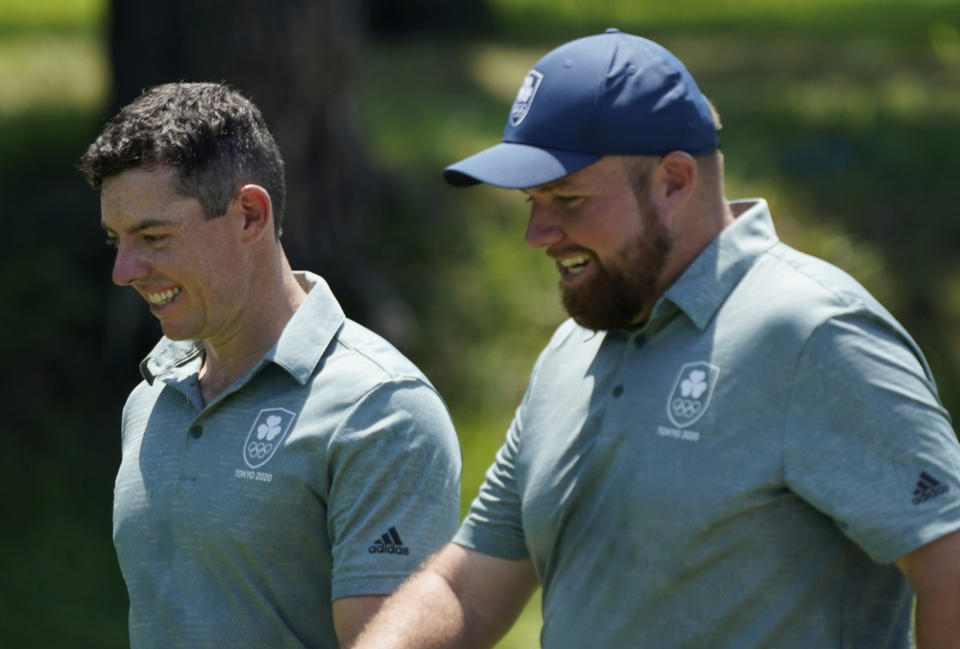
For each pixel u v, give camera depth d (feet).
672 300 31.91
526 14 179.32
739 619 30.66
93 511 80.94
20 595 74.33
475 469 80.74
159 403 36.96
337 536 34.14
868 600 31.22
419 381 35.50
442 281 95.61
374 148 106.42
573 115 32.04
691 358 31.50
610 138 31.83
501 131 118.11
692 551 30.78
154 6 89.35
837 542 30.73
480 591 35.27
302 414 34.65
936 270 99.25
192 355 37.55
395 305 91.45
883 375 30.07
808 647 30.50
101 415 86.58
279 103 89.81
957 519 29.55
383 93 131.23
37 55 150.61
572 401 33.65
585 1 188.34
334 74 92.68
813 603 30.60
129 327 88.07
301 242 91.20
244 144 35.06
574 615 32.48
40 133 111.14
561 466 33.17
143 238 34.50
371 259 96.07
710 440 30.76
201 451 35.27
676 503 30.81
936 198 105.40
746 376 30.76
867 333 30.45
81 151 106.32
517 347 91.86
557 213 32.58
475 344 91.97
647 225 32.12
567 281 33.06
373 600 33.63
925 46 152.05
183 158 33.96
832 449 30.01
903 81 133.80
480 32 165.68
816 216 102.47
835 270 31.73
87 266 92.79
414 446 34.58
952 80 133.59
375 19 163.73
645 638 31.32
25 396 85.92
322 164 92.22
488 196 103.19
